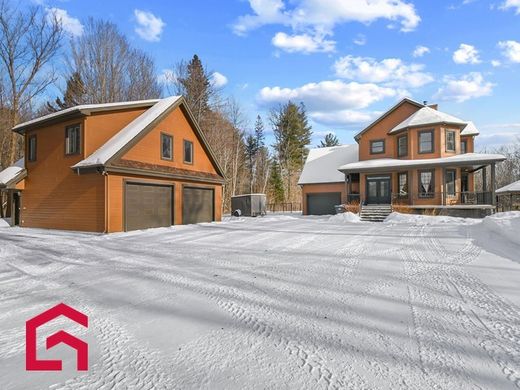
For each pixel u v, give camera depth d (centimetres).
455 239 928
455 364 251
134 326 334
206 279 525
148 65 3111
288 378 231
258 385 222
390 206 1955
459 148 2041
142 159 1391
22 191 1570
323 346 284
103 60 2775
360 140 2412
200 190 1756
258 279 521
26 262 689
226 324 337
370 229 1271
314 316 356
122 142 1303
